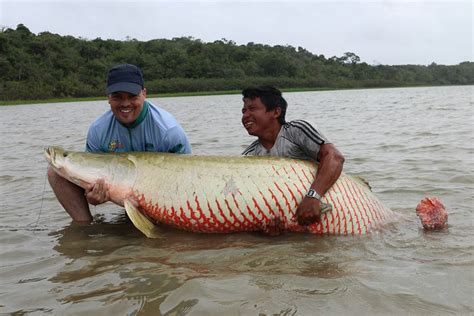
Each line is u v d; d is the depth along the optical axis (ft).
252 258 13.39
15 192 22.82
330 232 15.75
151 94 234.38
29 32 264.11
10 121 78.69
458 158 27.81
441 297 10.62
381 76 325.21
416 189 21.07
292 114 77.56
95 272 12.62
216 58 279.28
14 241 15.64
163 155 16.60
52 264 13.39
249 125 16.97
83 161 16.90
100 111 106.93
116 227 17.19
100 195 16.66
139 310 10.36
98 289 11.49
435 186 21.40
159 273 12.36
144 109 17.75
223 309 10.29
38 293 11.42
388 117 63.05
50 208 19.90
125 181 16.43
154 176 16.21
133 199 16.35
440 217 15.57
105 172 16.63
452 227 15.81
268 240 15.15
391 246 14.20
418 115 64.08
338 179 16.28
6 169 28.89
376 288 11.09
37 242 15.49
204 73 263.29
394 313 10.03
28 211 19.47
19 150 38.47
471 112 65.57
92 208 20.12
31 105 166.40
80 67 231.30
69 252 14.40
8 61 207.62
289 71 286.25
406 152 31.17
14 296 11.30
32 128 62.28
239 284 11.48
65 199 17.85
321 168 15.69
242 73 268.21
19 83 199.62
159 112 18.51
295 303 10.49
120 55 257.96
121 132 18.10
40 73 211.82
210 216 15.65
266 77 272.92
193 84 240.94
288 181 15.70
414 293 10.82
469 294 10.73
